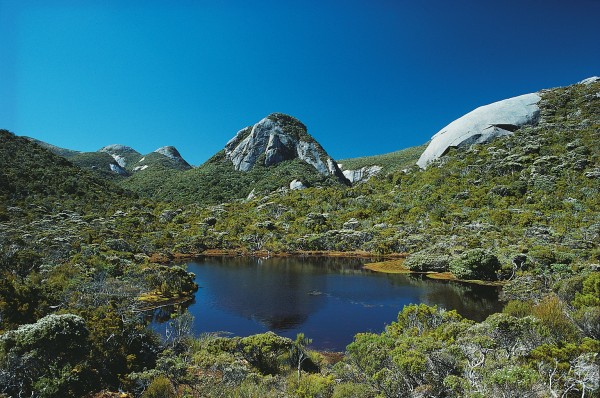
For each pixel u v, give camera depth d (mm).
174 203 143500
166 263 72438
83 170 132625
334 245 90750
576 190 88625
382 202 114625
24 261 39656
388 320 34844
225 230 104438
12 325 21109
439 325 22516
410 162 185125
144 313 36156
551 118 135250
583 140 110438
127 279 41844
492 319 17328
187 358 21734
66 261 46469
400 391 14852
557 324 17438
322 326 33156
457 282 52125
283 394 16953
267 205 127938
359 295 44875
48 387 15938
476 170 115375
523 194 95188
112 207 108625
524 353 15359
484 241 66000
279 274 60656
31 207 85125
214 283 52969
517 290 38062
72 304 27375
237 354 21969
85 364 17984
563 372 12953
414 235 81438
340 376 18297
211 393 16672
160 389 16531
